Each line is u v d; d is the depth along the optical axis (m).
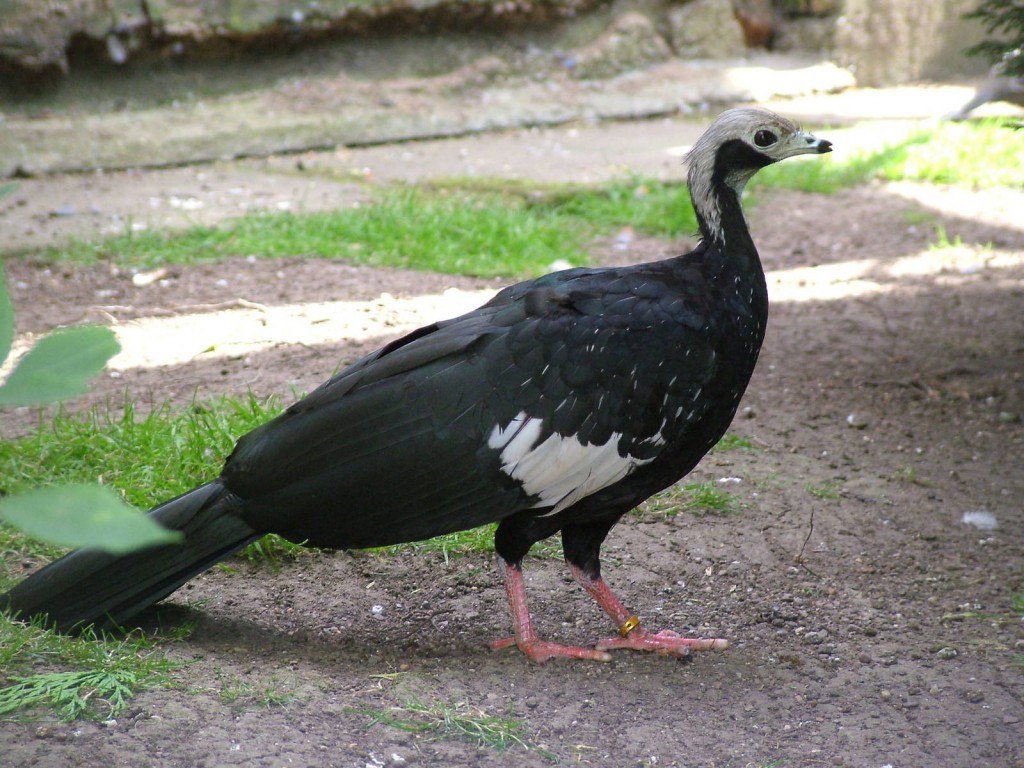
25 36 13.86
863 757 4.58
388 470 4.83
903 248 12.08
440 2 16.14
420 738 4.43
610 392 4.88
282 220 11.66
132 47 14.60
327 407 4.90
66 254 10.81
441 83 16.34
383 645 5.31
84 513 1.78
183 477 6.40
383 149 15.21
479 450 4.82
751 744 4.65
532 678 5.08
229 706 4.49
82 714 4.28
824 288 11.01
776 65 18.72
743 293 5.27
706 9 18.47
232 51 15.28
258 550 5.98
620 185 13.04
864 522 6.82
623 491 5.11
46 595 4.91
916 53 18.91
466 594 5.88
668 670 5.24
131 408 6.96
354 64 16.06
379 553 6.17
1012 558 6.48
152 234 11.32
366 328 9.16
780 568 6.28
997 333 9.88
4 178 13.33
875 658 5.42
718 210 5.36
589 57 17.42
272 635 5.30
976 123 16.08
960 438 8.05
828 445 7.86
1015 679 5.25
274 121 14.99
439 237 11.47
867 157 14.77
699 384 5.03
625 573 6.16
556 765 4.36
